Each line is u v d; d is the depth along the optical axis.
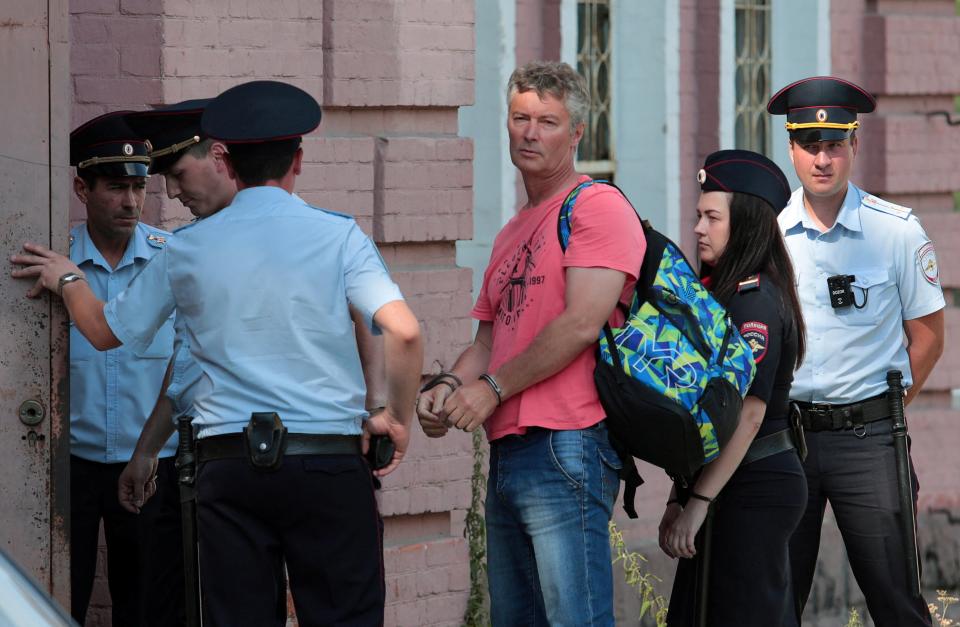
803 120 19.67
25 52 15.03
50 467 15.43
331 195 21.72
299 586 14.46
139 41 19.86
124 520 18.06
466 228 23.45
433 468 23.12
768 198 16.86
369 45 22.20
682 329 15.67
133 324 14.57
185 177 16.52
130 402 17.98
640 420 15.37
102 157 17.36
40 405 15.33
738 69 30.92
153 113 16.45
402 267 22.95
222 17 20.38
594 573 15.79
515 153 16.05
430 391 16.33
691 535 16.39
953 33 31.50
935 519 30.50
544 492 15.71
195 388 15.12
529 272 16.00
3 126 15.01
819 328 19.58
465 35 23.30
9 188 15.07
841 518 19.75
